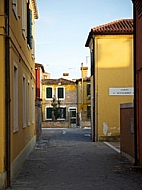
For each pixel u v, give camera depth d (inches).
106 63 1049.5
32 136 830.5
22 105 581.3
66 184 414.0
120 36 1048.8
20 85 550.9
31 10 792.9
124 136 682.2
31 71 814.5
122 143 706.2
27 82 698.8
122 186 401.7
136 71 536.1
